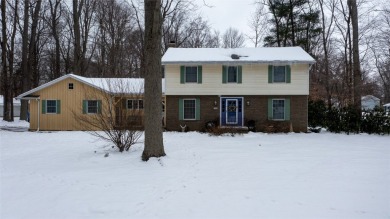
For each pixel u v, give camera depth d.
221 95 21.72
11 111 30.48
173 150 11.33
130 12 37.09
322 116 22.47
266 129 20.67
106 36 37.09
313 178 7.41
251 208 5.31
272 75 21.38
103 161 9.47
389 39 28.08
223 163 9.23
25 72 29.09
